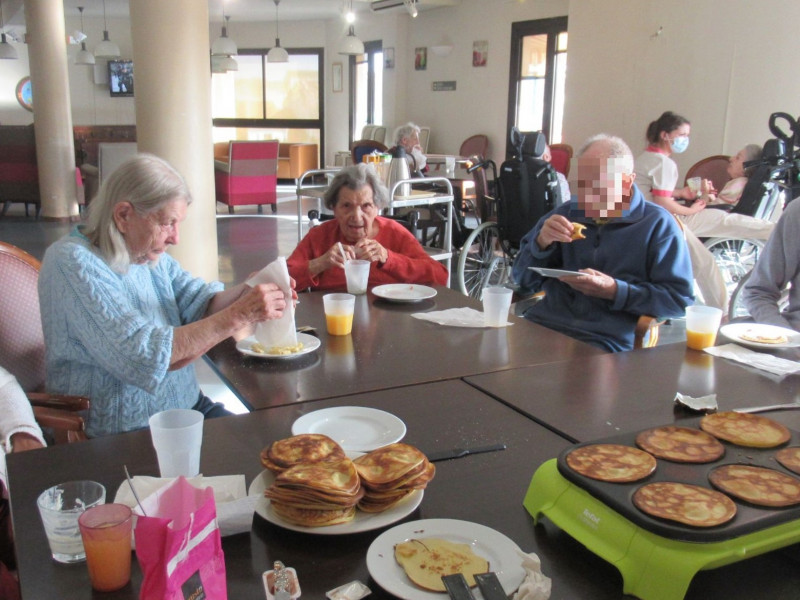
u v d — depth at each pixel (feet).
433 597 2.47
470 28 30.78
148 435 3.98
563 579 2.71
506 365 5.24
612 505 2.76
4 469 4.18
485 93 30.60
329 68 40.50
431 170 28.89
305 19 40.24
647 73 20.39
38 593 2.60
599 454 3.13
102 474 3.49
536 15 27.63
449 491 3.34
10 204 30.58
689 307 5.64
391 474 3.04
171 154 11.91
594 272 6.77
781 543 2.65
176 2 11.40
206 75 12.09
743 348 5.61
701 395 4.62
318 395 4.60
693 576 2.61
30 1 24.30
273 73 41.70
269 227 25.55
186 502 2.66
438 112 33.40
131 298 5.31
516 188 13.69
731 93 18.44
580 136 22.65
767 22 17.42
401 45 34.37
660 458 3.12
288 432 4.01
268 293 4.96
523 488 3.38
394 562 2.67
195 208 12.28
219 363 5.26
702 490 2.81
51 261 4.87
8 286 5.84
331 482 2.90
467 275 16.44
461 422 4.15
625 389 4.72
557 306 7.64
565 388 4.73
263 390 4.69
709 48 18.75
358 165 8.20
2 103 40.91
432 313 6.65
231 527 2.94
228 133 43.39
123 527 2.59
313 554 2.85
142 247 4.98
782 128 17.51
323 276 8.11
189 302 5.96
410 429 4.05
